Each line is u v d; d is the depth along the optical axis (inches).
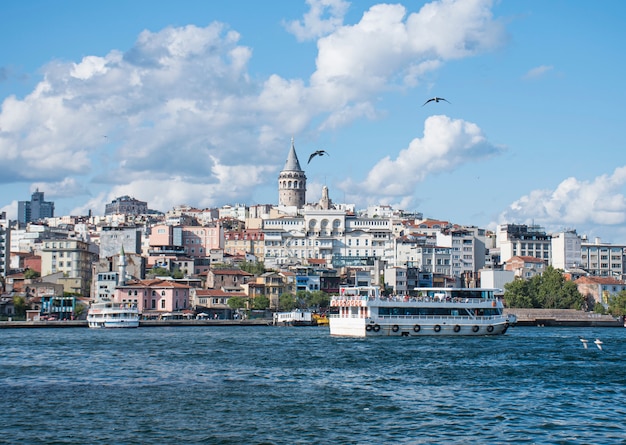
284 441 2709.2
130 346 6161.4
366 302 7170.3
